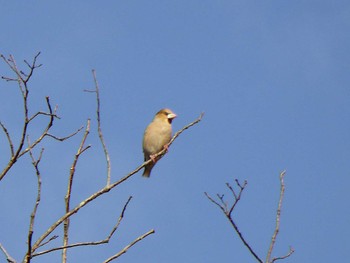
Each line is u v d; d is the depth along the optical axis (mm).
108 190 10352
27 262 9156
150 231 9422
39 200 9383
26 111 10062
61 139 10359
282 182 9859
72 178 10242
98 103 10734
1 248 9414
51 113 10305
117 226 9641
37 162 9625
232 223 9852
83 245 9500
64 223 10055
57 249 9367
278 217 9594
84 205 10117
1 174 9859
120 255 9203
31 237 9148
